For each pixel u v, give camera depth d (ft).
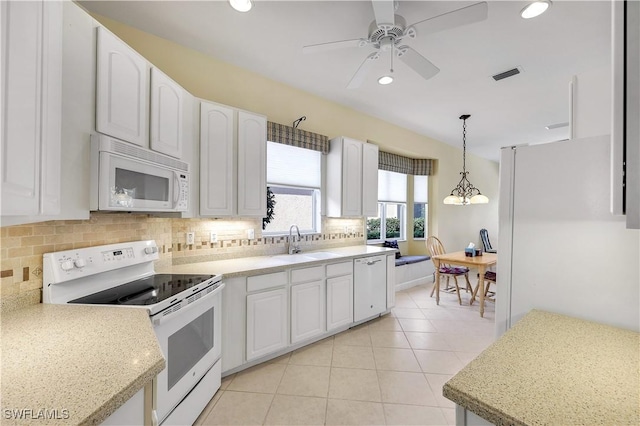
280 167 10.40
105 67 4.62
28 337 3.32
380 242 16.65
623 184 1.78
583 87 4.84
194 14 6.75
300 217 11.30
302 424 5.66
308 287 8.71
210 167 7.48
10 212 2.83
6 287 4.11
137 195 5.17
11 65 2.82
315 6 6.42
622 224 3.76
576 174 4.10
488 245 21.62
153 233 7.13
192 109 7.16
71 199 4.06
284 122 10.28
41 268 4.53
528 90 10.58
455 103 11.90
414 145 16.03
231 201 7.94
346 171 11.34
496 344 3.26
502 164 4.83
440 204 18.28
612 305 3.83
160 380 4.64
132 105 5.20
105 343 3.18
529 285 4.55
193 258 8.25
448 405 6.22
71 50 4.06
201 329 5.95
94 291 5.27
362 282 10.43
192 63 8.18
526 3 6.19
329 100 11.74
